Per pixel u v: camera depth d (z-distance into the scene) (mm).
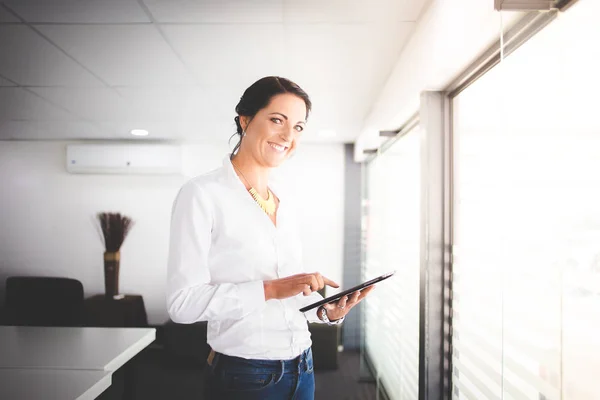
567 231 1036
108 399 1408
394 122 2598
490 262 1530
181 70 2422
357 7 1669
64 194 4906
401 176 2883
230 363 935
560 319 1057
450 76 1697
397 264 2980
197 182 949
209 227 924
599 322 917
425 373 1947
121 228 4562
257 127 972
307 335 1031
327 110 3334
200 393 3207
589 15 965
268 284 880
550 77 1097
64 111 3430
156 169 4668
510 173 1303
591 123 956
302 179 4871
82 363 1290
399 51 2139
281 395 956
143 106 3271
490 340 1521
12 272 4887
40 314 4008
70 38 1974
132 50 2125
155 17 1759
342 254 4820
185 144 4934
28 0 1615
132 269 4867
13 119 3750
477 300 1657
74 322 4020
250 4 1643
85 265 4879
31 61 2283
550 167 1100
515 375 1317
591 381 942
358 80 2594
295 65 2330
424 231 1944
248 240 952
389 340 3150
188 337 3805
